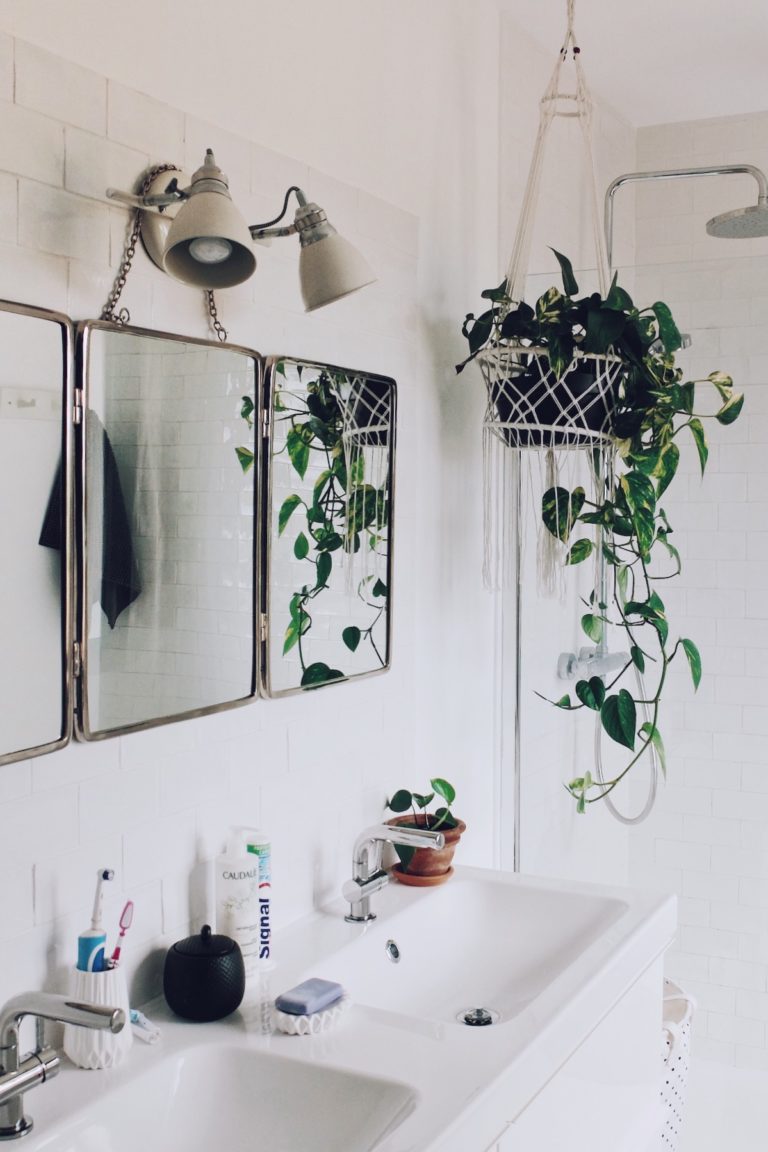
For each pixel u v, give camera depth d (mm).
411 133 2236
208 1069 1438
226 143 1688
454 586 2438
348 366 2010
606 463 2346
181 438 1588
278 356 1794
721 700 2396
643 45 2910
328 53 1954
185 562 1604
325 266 1514
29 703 1355
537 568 2463
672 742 2439
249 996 1601
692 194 3525
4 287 1322
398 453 2193
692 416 2383
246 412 1720
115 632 1482
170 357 1563
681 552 2404
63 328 1381
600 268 2305
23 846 1373
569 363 2092
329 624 1958
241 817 1765
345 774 2039
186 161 1608
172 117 1579
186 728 1642
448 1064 1398
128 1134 1325
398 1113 1310
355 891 1910
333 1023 1499
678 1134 2205
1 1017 1251
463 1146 1274
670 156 3555
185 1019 1524
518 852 2613
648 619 2424
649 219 3582
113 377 1466
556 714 2551
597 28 2795
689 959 2451
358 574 2039
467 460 2469
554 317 2102
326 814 1983
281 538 1812
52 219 1383
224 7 1688
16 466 1327
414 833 1936
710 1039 2441
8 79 1320
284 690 1837
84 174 1429
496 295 2205
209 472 1646
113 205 1472
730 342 2352
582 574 2494
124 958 1534
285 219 1826
